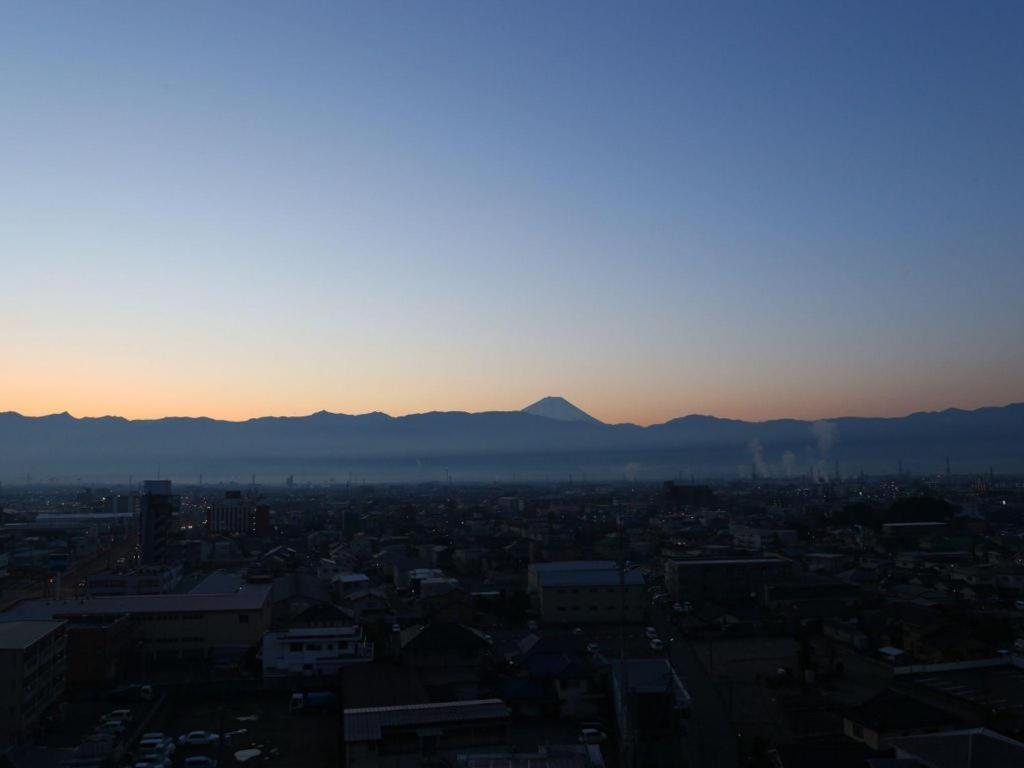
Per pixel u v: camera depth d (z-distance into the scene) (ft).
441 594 239.91
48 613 182.91
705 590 266.77
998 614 214.48
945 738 96.94
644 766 115.65
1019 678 151.74
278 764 121.70
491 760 91.56
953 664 160.15
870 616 214.07
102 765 117.08
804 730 128.16
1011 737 112.98
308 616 200.13
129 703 153.07
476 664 166.61
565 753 94.84
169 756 124.47
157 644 188.03
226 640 189.98
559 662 151.33
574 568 254.88
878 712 116.26
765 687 157.58
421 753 112.47
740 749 120.37
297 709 148.77
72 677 162.50
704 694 152.56
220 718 142.00
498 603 247.09
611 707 142.20
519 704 142.20
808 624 214.07
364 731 112.37
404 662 165.68
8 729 130.52
